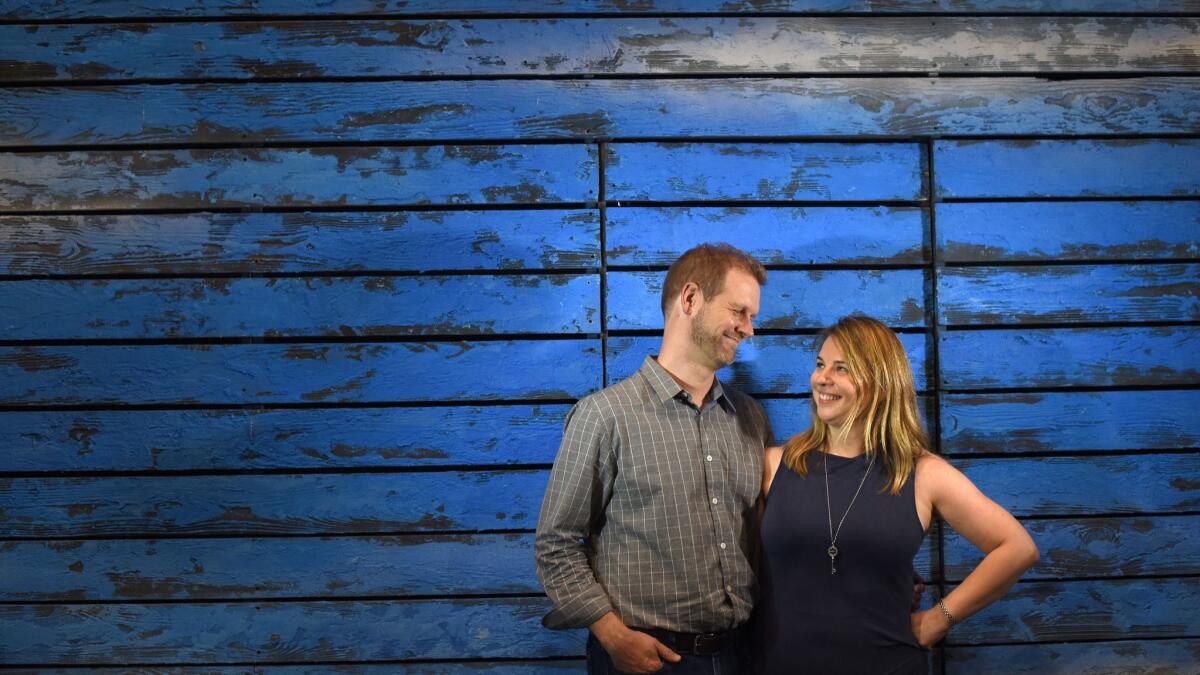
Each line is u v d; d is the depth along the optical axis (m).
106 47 2.41
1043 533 2.41
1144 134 2.46
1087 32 2.46
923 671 1.86
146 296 2.39
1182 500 2.42
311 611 2.35
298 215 2.40
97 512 2.36
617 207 2.42
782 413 2.40
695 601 1.86
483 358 2.39
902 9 2.45
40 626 2.34
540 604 2.36
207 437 2.37
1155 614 2.40
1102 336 2.44
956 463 2.41
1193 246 2.44
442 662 2.36
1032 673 2.39
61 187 2.39
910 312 2.44
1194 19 2.46
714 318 1.90
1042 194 2.44
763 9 2.44
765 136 2.43
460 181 2.41
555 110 2.42
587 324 2.40
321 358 2.38
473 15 2.43
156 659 2.34
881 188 2.44
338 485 2.37
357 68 2.42
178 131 2.40
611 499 1.92
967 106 2.44
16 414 2.36
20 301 2.38
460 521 2.37
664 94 2.43
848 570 1.82
